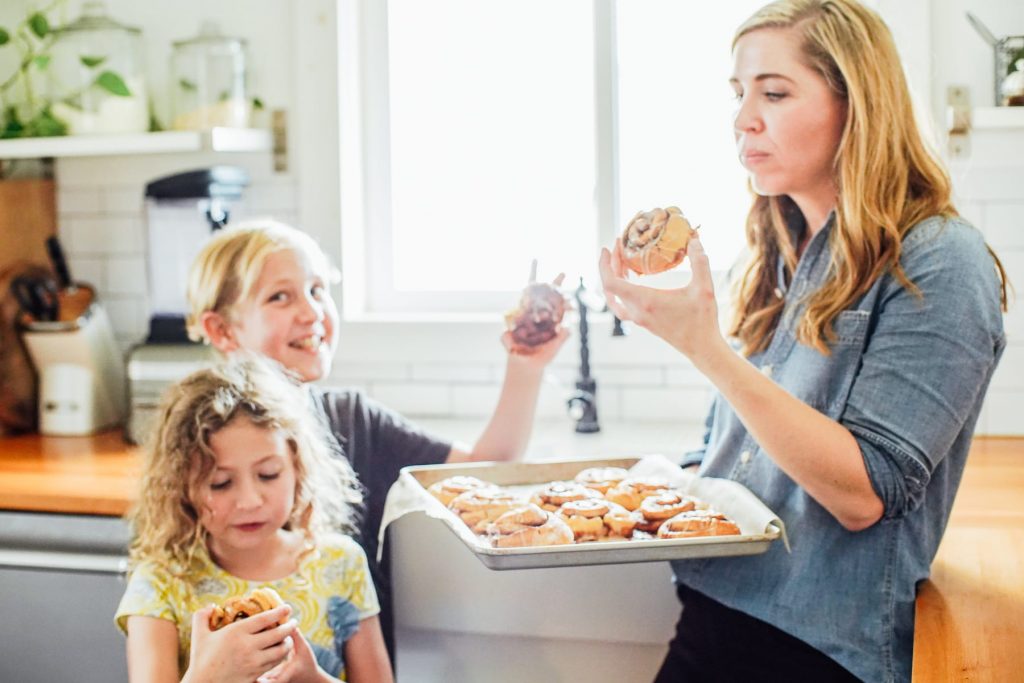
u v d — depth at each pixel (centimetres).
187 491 178
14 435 270
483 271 282
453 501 180
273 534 183
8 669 224
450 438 246
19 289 270
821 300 160
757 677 167
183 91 267
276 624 156
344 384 275
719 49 261
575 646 208
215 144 252
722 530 163
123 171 286
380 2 275
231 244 205
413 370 271
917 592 157
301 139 271
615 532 171
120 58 268
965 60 238
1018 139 233
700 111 263
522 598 209
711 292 149
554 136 274
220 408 179
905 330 150
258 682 158
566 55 271
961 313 148
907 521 158
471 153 279
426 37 277
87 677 221
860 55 155
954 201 228
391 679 188
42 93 283
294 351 203
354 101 275
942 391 148
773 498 169
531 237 278
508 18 273
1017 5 234
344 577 185
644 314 152
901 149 156
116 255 288
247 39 275
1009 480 211
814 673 161
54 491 220
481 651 212
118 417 279
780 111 160
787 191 166
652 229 164
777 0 165
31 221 282
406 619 213
